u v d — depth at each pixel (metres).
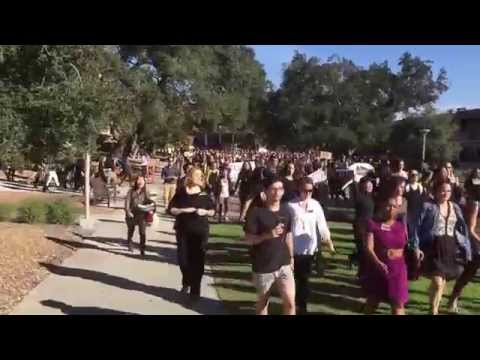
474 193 10.05
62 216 15.84
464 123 68.19
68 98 9.48
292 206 7.90
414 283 10.48
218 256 12.77
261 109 90.31
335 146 81.19
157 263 11.61
